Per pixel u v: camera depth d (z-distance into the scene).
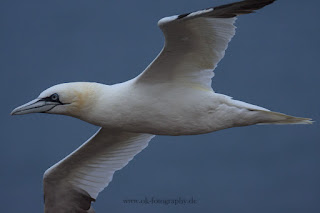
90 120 12.85
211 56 12.36
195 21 11.56
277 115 12.55
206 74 12.56
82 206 14.97
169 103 12.51
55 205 14.98
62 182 14.75
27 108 12.73
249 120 12.68
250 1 10.88
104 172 14.78
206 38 12.05
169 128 12.72
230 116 12.63
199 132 12.79
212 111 12.59
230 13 11.30
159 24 11.23
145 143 14.73
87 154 14.48
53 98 12.73
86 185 14.81
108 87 12.77
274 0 11.13
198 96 12.51
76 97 12.66
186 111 12.55
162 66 12.20
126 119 12.66
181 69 12.38
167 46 11.84
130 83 12.59
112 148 14.60
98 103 12.66
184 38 11.82
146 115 12.59
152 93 12.47
